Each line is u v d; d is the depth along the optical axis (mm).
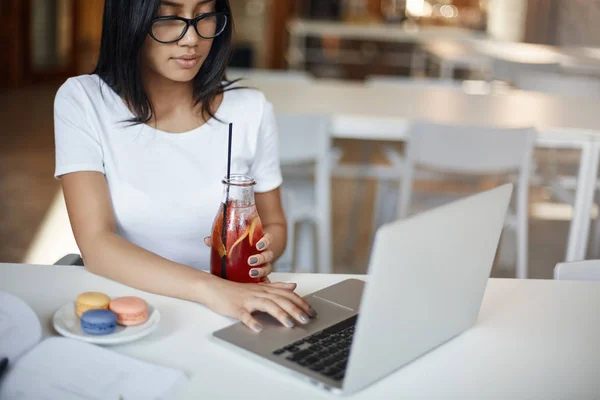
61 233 3732
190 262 1643
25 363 1046
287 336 1164
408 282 1009
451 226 1062
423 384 1071
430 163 2898
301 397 1021
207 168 1643
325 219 2934
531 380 1107
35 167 4918
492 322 1292
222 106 1694
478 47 6156
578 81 4258
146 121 1585
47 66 8031
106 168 1577
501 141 2842
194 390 1024
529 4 7203
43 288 1332
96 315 1140
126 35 1492
